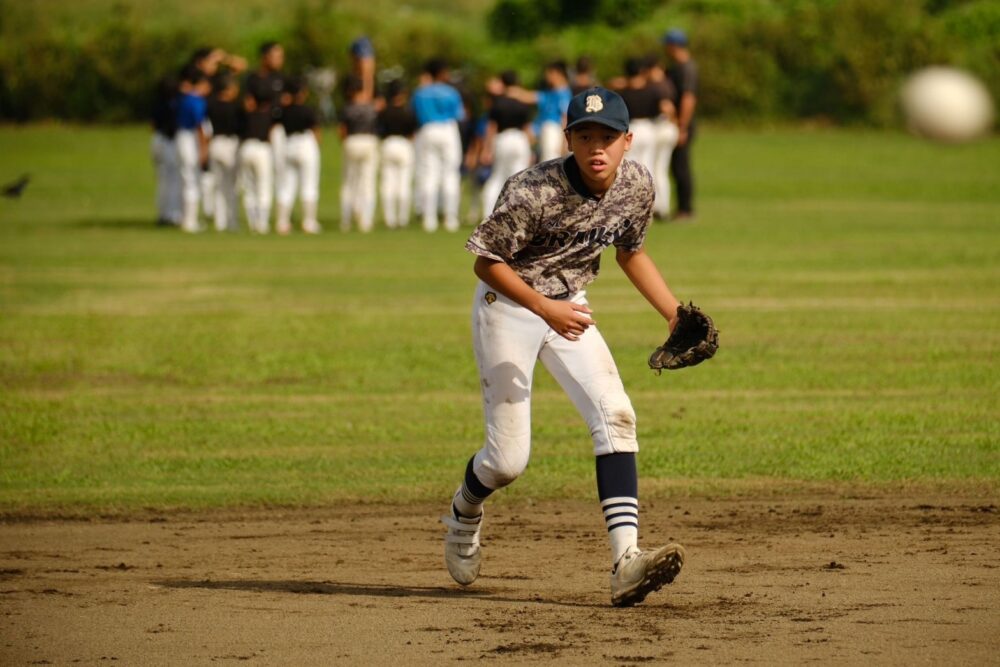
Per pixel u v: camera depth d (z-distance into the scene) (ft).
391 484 96.43
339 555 79.20
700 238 238.68
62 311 169.27
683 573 72.33
